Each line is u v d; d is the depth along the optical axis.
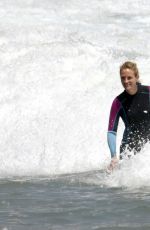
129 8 48.00
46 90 35.81
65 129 30.98
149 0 49.53
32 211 19.12
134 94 22.95
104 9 47.75
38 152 29.50
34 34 42.31
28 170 27.30
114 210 18.94
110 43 40.56
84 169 27.11
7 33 42.62
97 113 31.89
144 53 38.94
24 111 34.00
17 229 17.05
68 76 36.88
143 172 22.61
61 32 42.59
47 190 22.36
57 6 48.38
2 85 37.12
